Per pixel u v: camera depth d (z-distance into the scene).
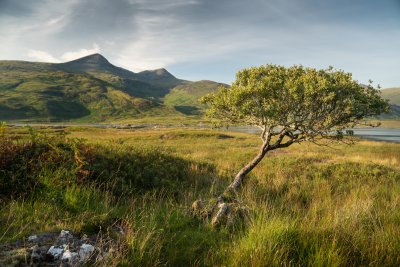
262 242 4.80
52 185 6.35
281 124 8.76
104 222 5.36
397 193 9.80
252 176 12.67
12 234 4.52
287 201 9.09
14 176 6.28
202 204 7.41
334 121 8.35
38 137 7.88
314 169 14.95
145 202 7.49
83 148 8.48
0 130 7.30
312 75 8.36
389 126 150.62
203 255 5.09
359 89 8.16
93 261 4.14
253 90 8.33
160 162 10.77
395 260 4.71
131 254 4.56
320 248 4.66
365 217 6.45
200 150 30.45
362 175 14.08
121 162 9.12
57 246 4.29
